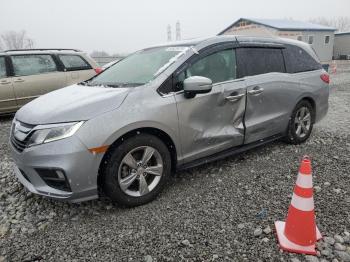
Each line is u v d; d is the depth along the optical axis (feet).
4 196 12.06
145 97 10.77
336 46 124.77
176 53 12.36
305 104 16.29
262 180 12.47
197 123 11.89
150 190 10.98
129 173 10.62
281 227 9.05
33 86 25.84
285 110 15.12
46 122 9.86
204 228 9.40
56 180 9.73
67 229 9.78
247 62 13.65
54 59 26.84
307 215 8.18
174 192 11.79
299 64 16.12
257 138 14.14
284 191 11.50
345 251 8.14
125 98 10.48
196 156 12.19
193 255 8.29
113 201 10.87
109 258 8.36
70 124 9.65
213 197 11.25
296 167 13.64
